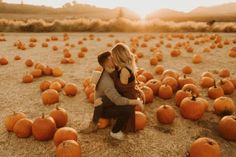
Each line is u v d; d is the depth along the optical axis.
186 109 5.38
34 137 4.77
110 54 4.43
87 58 11.66
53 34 24.59
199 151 4.02
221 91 6.44
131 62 4.41
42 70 8.85
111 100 4.48
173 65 10.12
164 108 5.27
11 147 4.56
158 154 4.33
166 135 4.89
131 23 30.59
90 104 6.32
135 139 4.74
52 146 4.57
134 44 14.56
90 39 18.88
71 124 5.32
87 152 4.39
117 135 4.64
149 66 10.02
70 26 29.92
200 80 7.59
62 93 7.04
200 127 5.18
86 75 8.81
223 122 4.84
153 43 16.44
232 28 28.91
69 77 8.62
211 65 10.09
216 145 4.06
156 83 6.66
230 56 11.69
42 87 7.20
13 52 13.28
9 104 6.38
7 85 7.86
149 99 6.13
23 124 4.79
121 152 4.38
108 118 4.75
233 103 5.73
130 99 4.48
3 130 5.11
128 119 4.64
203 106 5.37
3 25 28.88
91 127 4.72
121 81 4.41
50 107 6.18
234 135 4.70
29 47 14.98
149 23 31.00
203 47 14.52
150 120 5.46
